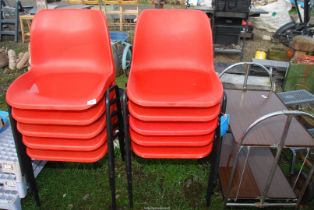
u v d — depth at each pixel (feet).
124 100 4.07
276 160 4.61
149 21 4.87
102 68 4.98
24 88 4.36
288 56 10.80
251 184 5.45
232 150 6.20
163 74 4.89
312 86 9.30
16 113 4.01
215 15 11.60
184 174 5.94
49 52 4.99
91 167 6.06
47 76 4.87
